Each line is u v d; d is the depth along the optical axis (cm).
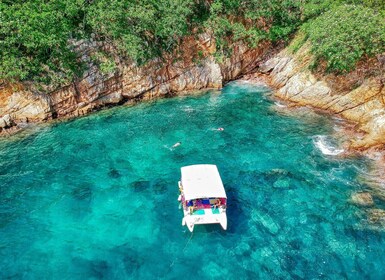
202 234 2059
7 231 2066
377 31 3047
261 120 3406
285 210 2214
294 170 2602
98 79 3684
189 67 4216
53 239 2012
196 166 2333
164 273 1811
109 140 3095
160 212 2233
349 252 1897
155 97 4072
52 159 2803
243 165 2691
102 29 3688
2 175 2586
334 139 3006
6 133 3209
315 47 3581
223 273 1806
